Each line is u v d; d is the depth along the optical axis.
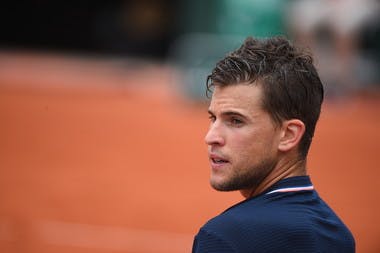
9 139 36.62
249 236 6.31
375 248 21.64
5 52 81.62
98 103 50.47
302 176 7.03
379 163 33.66
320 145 37.06
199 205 26.31
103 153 34.53
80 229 22.78
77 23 82.56
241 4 54.59
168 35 79.75
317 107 7.04
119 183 28.98
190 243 21.84
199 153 35.66
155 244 21.59
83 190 27.61
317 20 49.50
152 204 26.19
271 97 6.71
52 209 24.94
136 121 43.53
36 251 20.53
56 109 46.81
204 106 49.59
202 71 50.16
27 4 82.50
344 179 30.30
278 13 54.12
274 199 6.79
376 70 55.09
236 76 6.77
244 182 6.88
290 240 6.39
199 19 56.34
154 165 32.62
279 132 6.83
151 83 62.97
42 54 82.31
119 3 81.56
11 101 49.34
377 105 51.25
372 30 54.31
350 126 43.06
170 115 46.44
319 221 6.80
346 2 49.34
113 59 80.38
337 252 6.85
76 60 78.62
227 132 6.81
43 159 32.62
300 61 6.92
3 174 29.52
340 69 49.94
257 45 7.01
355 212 25.62
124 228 23.22
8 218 23.59
